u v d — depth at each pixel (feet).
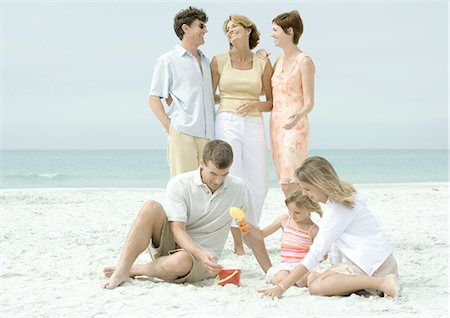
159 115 20.58
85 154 243.40
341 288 14.02
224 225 16.12
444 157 215.10
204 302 13.57
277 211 34.09
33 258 19.38
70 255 19.95
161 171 137.28
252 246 16.31
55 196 42.98
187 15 20.30
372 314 12.60
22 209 35.17
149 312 12.80
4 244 22.26
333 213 14.17
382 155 241.96
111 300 13.73
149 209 15.19
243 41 20.94
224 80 20.93
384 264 14.30
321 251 14.05
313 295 14.39
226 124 20.79
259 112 21.20
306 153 20.62
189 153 20.24
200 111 20.29
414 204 37.35
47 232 25.91
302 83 20.42
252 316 12.48
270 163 119.24
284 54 20.89
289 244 15.84
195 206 15.61
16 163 173.88
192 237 15.97
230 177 15.87
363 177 128.26
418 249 20.83
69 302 13.67
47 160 190.19
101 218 31.24
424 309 12.96
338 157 219.00
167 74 20.42
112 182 107.24
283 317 12.39
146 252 20.40
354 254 14.20
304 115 20.26
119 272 15.05
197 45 20.54
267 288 14.29
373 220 14.52
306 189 14.43
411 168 154.40
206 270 15.55
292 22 20.51
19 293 14.60
